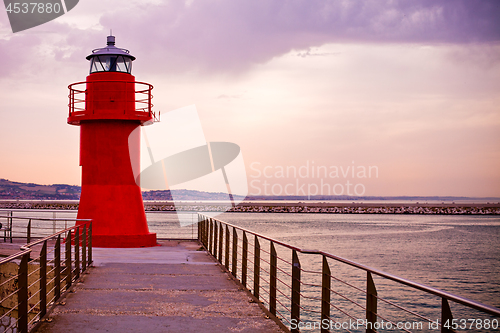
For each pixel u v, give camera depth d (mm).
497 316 1976
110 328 4793
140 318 5203
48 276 7625
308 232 52031
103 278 7504
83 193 11984
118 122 11859
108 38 12281
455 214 130750
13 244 11578
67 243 6578
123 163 11922
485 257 32375
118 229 11766
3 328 6664
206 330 4812
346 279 22219
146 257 10055
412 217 106000
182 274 8016
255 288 6320
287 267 25312
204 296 6359
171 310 5578
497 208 159375
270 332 4785
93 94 11758
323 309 4297
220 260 9242
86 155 11930
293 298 4859
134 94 12227
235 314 5461
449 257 32219
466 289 21547
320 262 27891
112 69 11984
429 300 18562
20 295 4176
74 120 11836
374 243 40281
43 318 5051
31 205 122375
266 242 38469
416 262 29547
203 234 13008
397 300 18438
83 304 5781
